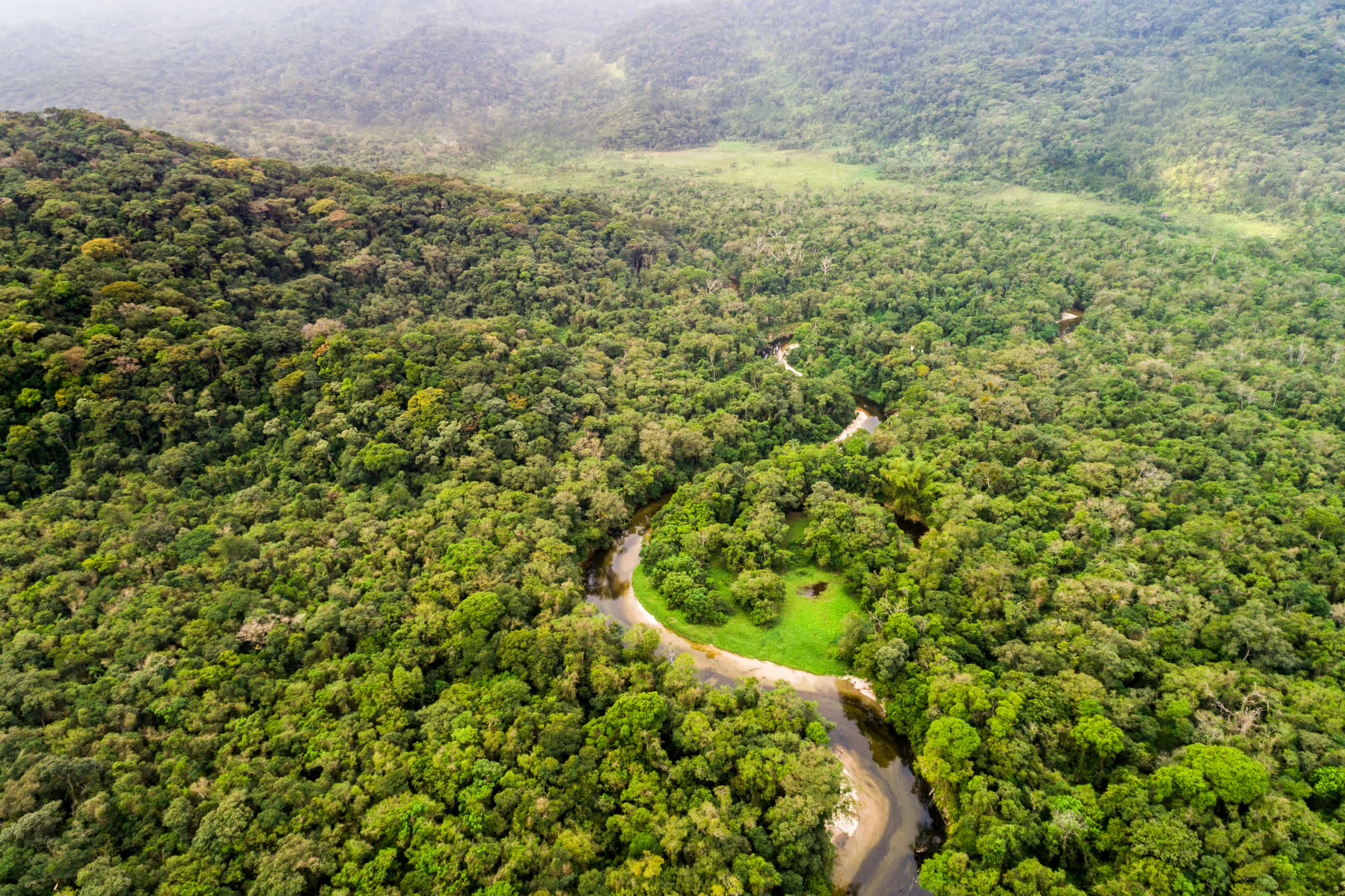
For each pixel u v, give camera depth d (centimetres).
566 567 10200
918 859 7156
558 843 6294
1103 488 11369
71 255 12912
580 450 12756
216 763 6669
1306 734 6675
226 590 8575
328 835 6159
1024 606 9038
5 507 9288
